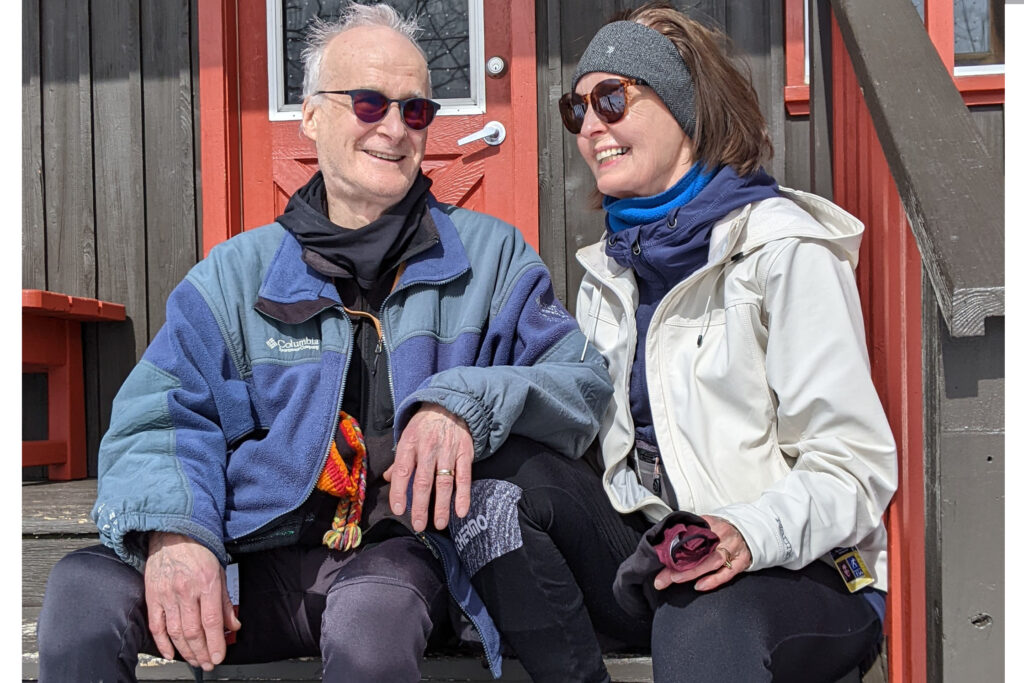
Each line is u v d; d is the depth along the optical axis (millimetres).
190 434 1427
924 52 1539
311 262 1553
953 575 1177
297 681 1728
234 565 1438
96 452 2936
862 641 1272
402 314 1571
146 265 2984
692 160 1596
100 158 3002
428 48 2979
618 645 1535
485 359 1570
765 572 1220
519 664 1591
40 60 3018
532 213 2873
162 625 1275
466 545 1319
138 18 2979
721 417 1447
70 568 1291
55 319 2830
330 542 1422
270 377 1524
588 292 1771
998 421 1162
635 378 1566
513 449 1383
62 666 1235
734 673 1126
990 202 1211
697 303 1513
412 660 1229
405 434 1314
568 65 2873
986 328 1162
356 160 1567
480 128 2953
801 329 1356
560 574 1305
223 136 2924
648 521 1499
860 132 1798
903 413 1517
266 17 2996
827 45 1982
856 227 1436
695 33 1593
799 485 1276
